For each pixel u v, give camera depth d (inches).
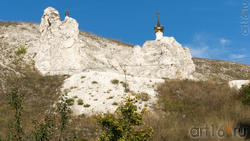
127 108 615.5
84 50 1828.2
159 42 2043.6
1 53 1882.4
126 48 2458.2
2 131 807.1
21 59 1833.2
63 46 1723.7
